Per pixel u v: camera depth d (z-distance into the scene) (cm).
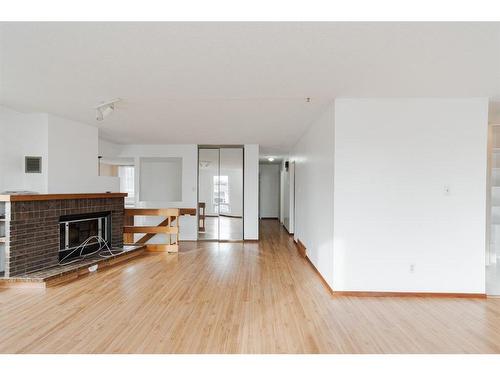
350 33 188
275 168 1080
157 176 675
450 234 324
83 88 297
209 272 412
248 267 441
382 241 327
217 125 470
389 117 325
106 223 494
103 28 183
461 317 272
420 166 325
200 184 682
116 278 380
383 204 327
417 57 222
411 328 250
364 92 305
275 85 285
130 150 674
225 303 299
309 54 218
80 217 442
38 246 370
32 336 230
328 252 350
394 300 314
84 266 396
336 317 269
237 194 675
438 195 325
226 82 277
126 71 253
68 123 434
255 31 186
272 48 209
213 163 678
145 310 279
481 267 322
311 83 279
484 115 323
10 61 233
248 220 664
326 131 366
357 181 326
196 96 320
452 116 324
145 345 218
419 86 287
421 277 325
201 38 195
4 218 350
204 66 241
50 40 198
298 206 603
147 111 383
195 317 265
